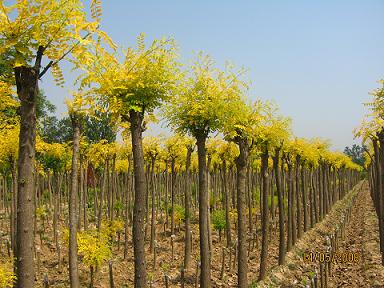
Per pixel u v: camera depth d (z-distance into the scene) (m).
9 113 8.76
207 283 8.84
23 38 4.23
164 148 15.49
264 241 11.47
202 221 8.97
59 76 4.86
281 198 12.98
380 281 10.67
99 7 4.60
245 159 9.35
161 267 13.11
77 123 8.79
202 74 8.09
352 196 38.19
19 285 4.39
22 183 4.47
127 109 6.66
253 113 9.29
